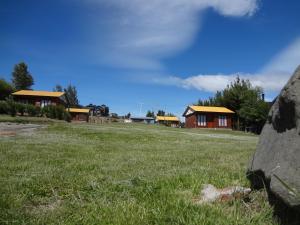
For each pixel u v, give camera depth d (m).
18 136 18.69
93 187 5.37
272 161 4.21
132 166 8.16
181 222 3.74
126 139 21.36
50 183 5.62
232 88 71.19
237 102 69.81
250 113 63.50
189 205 4.25
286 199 3.46
